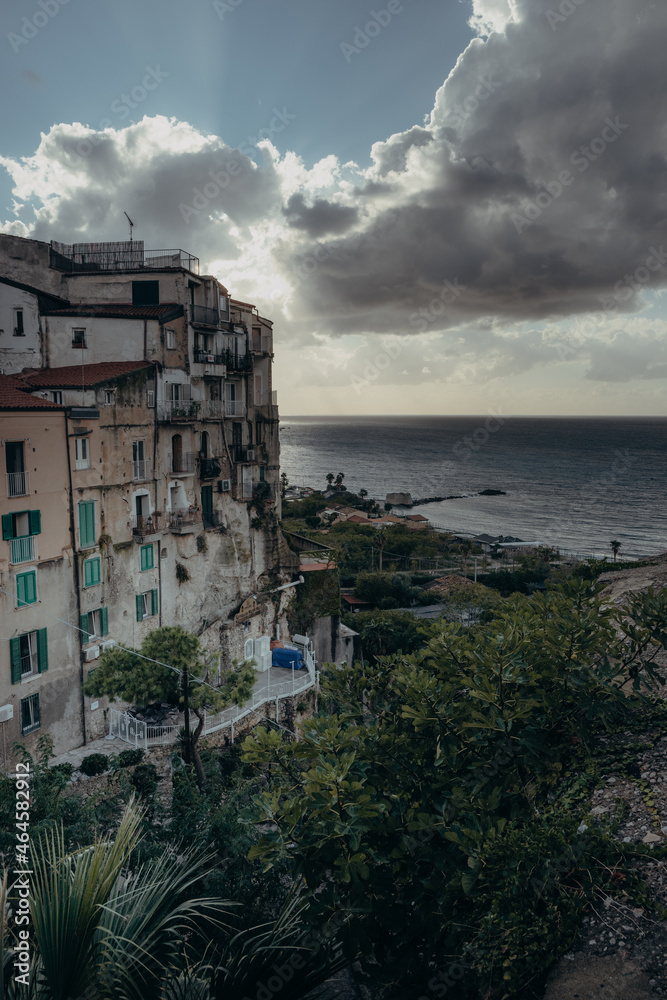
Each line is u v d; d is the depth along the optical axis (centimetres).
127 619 3153
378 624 6306
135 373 3152
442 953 716
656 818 814
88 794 2409
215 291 3769
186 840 1256
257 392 4522
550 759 850
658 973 638
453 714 874
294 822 750
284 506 17938
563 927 679
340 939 723
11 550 2489
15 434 2475
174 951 662
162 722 3103
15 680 2519
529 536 18262
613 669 857
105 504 2989
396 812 811
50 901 591
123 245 3909
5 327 3481
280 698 3538
